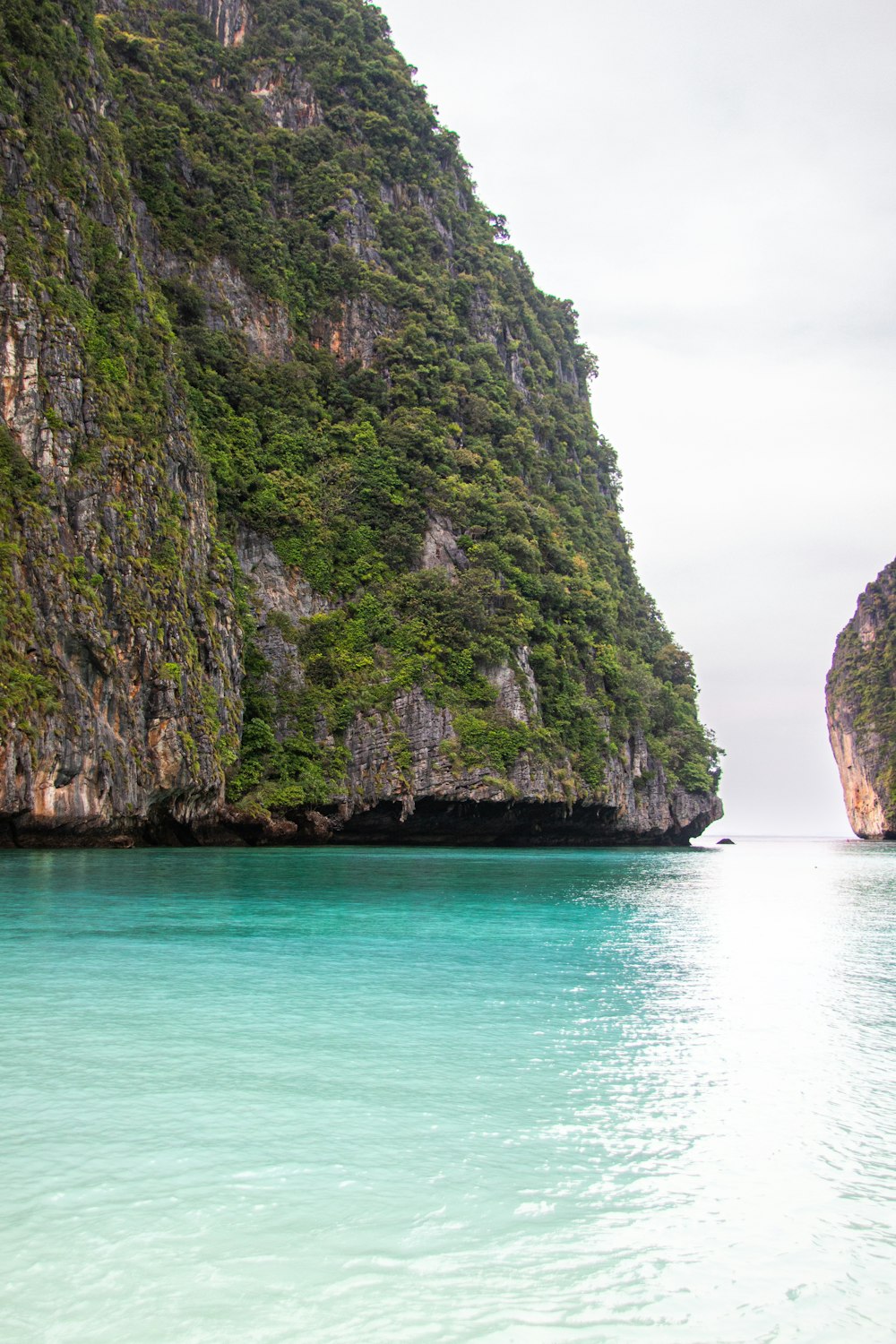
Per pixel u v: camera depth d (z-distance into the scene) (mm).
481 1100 11109
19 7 49281
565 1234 8125
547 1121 10562
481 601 65250
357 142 86375
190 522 53625
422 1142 9844
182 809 48031
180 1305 6965
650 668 95500
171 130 70375
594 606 78062
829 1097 11664
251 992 15930
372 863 43719
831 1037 14461
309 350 73812
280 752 57594
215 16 87188
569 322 114812
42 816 38062
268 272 73062
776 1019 15555
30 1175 8836
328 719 59250
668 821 85500
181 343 64562
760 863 68062
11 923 21922
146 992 15656
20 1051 12352
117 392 48312
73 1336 6586
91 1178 8797
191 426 59312
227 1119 10242
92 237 51031
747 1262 7836
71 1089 11016
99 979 16453
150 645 45531
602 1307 7133
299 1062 12227
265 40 87875
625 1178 9211
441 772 59344
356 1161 9336
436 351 78750
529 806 63031
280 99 85438
